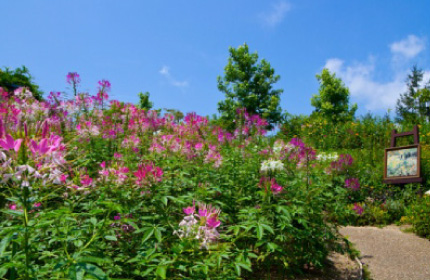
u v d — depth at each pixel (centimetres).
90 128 413
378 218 679
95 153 397
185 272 261
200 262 228
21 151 163
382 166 1009
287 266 341
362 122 1576
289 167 432
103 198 253
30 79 1057
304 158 440
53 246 237
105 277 165
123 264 251
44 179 176
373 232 606
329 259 454
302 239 363
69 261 171
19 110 393
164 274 204
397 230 628
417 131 931
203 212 236
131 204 279
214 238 236
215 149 442
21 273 173
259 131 542
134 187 288
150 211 285
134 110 525
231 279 245
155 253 239
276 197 357
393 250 518
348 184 467
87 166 376
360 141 1421
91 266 168
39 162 173
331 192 443
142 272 229
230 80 2494
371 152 1180
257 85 2480
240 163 438
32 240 213
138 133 497
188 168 381
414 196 779
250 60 2486
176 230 249
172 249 223
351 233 599
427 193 761
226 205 330
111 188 289
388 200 759
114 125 496
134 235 281
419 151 867
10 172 161
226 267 261
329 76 2644
